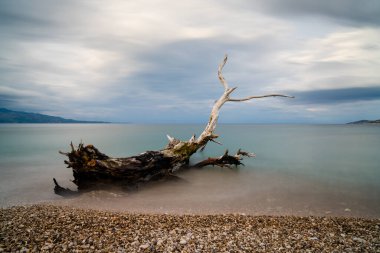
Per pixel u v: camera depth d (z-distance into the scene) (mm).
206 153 41281
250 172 26672
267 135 99812
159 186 20656
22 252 8414
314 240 10164
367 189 19938
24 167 29266
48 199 16984
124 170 18609
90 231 10453
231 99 28453
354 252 9086
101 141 61281
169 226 11383
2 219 11781
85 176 18438
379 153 43156
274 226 11805
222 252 8867
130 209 14945
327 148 51125
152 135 89562
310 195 18219
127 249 8906
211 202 16500
